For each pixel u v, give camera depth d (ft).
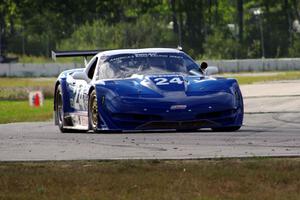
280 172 77.87
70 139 120.47
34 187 73.61
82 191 71.87
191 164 84.38
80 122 143.33
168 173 78.95
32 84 511.81
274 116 173.17
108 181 75.66
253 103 219.00
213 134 125.18
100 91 131.64
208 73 140.26
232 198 67.92
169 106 126.72
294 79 424.05
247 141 110.73
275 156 88.99
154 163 85.92
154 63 140.56
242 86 326.65
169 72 139.03
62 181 76.07
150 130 132.67
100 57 144.25
